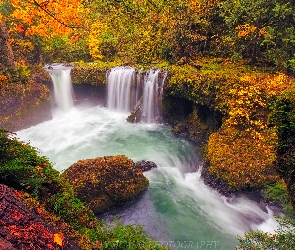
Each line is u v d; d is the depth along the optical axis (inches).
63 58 893.2
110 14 256.4
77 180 332.2
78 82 716.0
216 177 384.5
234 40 566.3
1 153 194.7
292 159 195.3
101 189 336.8
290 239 201.2
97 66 715.4
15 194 160.4
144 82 629.3
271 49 509.7
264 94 426.3
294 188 192.1
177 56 627.2
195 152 498.6
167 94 594.6
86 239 178.4
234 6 564.1
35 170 204.1
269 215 332.5
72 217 201.9
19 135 553.0
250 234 221.0
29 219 144.3
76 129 599.2
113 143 537.6
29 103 595.5
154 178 418.6
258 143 396.8
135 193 358.6
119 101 690.8
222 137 431.2
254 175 359.6
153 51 494.9
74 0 232.4
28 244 127.9
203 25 627.2
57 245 145.8
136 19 259.4
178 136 561.3
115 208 346.9
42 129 589.0
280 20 484.1
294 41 465.4
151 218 340.5
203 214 348.5
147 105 631.8
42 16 234.8
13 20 563.8
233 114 430.6
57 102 700.0
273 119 215.0
